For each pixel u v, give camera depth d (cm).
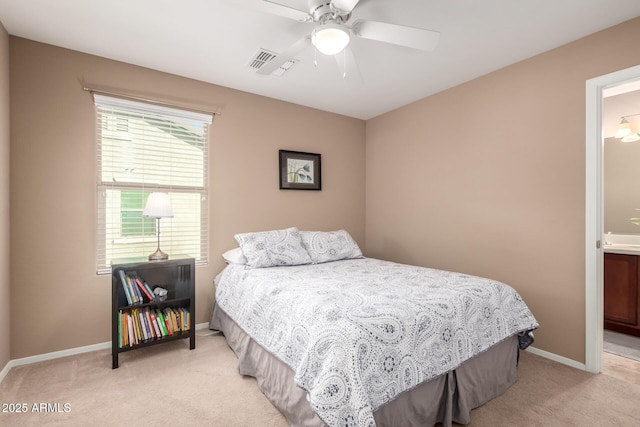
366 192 433
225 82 313
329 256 315
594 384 211
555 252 246
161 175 292
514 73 272
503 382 202
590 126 228
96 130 262
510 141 275
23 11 203
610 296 311
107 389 201
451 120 324
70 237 251
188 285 269
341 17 181
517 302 214
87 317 257
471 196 305
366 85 319
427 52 254
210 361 241
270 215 353
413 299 176
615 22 214
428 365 156
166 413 178
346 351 137
